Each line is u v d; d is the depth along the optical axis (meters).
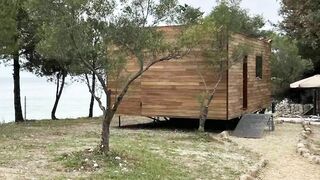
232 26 16.95
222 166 11.01
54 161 10.16
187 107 18.42
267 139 16.75
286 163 12.13
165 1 10.23
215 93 18.16
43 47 9.98
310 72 38.69
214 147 14.27
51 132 16.88
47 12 9.77
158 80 18.98
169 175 9.48
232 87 18.56
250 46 19.75
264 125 18.14
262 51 24.06
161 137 16.27
